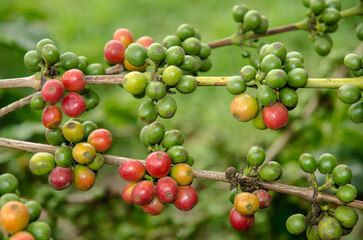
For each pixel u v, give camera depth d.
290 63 0.39
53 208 0.58
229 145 0.77
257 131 0.81
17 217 0.34
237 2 1.14
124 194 0.40
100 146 0.39
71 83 0.39
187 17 1.13
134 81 0.39
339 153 0.64
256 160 0.39
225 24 1.06
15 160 0.63
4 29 0.70
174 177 0.39
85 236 0.63
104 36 1.08
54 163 0.39
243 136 0.81
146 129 0.41
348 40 0.89
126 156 0.80
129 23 1.12
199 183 0.68
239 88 0.39
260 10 1.10
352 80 0.39
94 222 0.62
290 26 0.50
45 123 0.38
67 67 0.40
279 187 0.40
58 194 0.59
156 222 0.61
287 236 0.61
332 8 0.49
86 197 0.61
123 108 0.79
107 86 0.89
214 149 0.77
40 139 0.65
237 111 0.39
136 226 0.62
